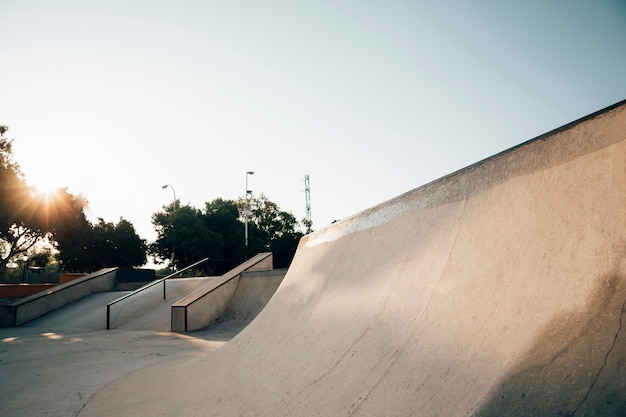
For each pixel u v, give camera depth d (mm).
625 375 1017
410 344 1830
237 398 2643
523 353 1310
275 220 44406
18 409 3270
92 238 34906
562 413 1045
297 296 3732
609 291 1247
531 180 1844
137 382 3953
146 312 11062
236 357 3545
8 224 25516
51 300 13492
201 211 36469
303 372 2365
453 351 1582
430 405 1432
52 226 28031
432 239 2354
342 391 1906
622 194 1384
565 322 1285
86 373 4629
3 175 24625
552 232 1586
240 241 35688
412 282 2242
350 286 2875
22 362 5520
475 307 1688
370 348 2061
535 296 1468
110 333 9188
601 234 1386
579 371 1117
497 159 2145
